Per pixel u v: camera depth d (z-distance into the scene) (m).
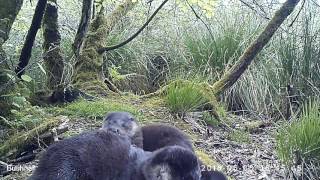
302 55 1.93
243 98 1.95
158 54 2.19
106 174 0.77
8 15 1.35
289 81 1.91
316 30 1.96
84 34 1.59
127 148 0.80
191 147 1.03
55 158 0.76
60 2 2.33
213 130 1.56
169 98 1.58
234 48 2.09
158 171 0.77
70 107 1.45
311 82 1.88
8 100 1.33
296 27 2.04
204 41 2.14
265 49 2.06
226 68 1.96
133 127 0.98
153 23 2.30
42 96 1.55
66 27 2.16
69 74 1.71
